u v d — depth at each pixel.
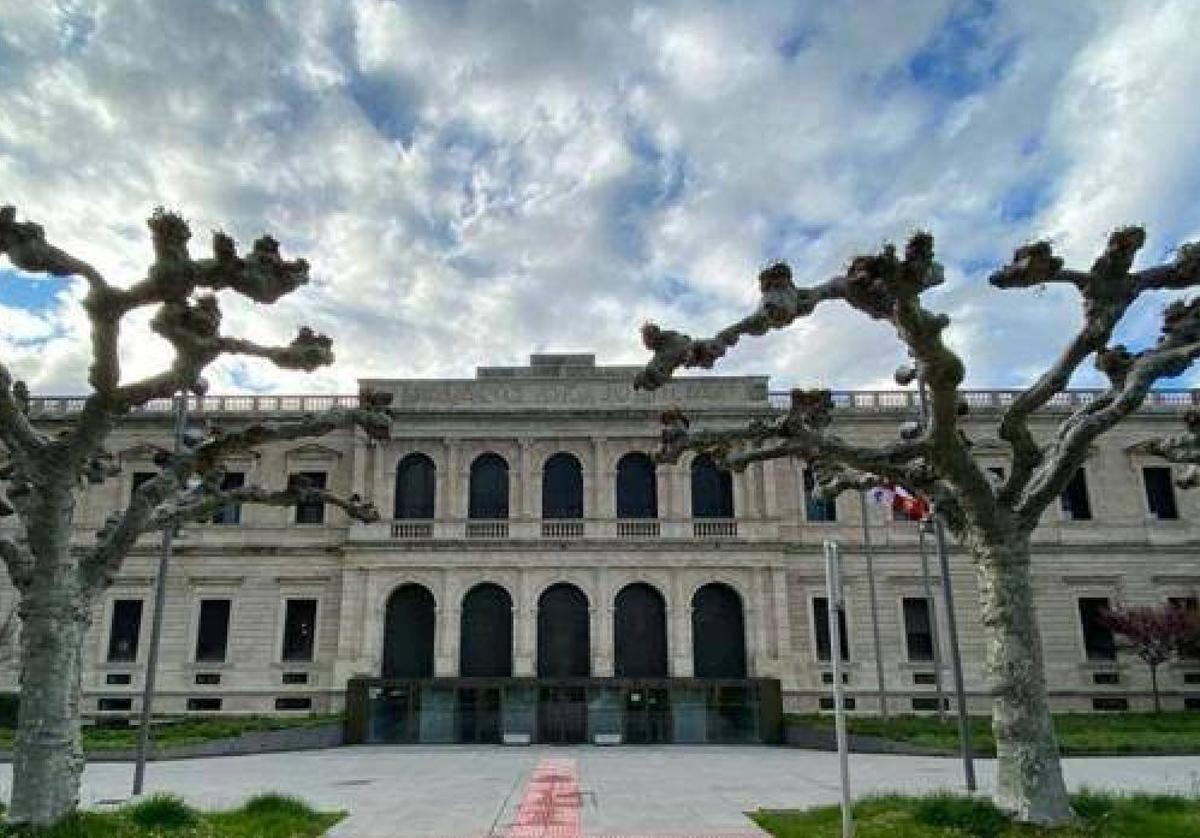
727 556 51.19
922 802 16.98
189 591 52.16
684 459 53.53
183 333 16.20
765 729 46.19
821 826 16.53
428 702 46.94
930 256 15.19
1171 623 46.56
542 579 51.06
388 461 53.81
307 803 20.80
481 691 47.03
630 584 51.31
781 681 48.88
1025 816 15.64
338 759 36.06
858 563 52.50
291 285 16.05
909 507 38.66
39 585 15.58
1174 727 40.09
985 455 53.31
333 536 52.81
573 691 47.03
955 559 52.72
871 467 18.86
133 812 16.41
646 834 16.98
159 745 34.91
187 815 16.55
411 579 51.19
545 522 52.16
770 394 54.88
